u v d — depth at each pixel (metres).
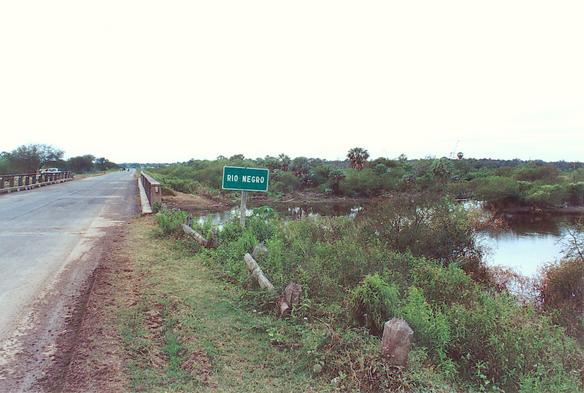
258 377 3.50
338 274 6.93
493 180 51.22
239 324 4.50
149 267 6.64
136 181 40.75
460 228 11.38
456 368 4.45
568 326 7.80
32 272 6.38
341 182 61.34
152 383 3.25
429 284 7.47
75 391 3.07
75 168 79.75
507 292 9.69
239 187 9.16
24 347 3.78
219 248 7.78
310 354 3.85
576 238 15.57
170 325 4.35
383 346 3.85
